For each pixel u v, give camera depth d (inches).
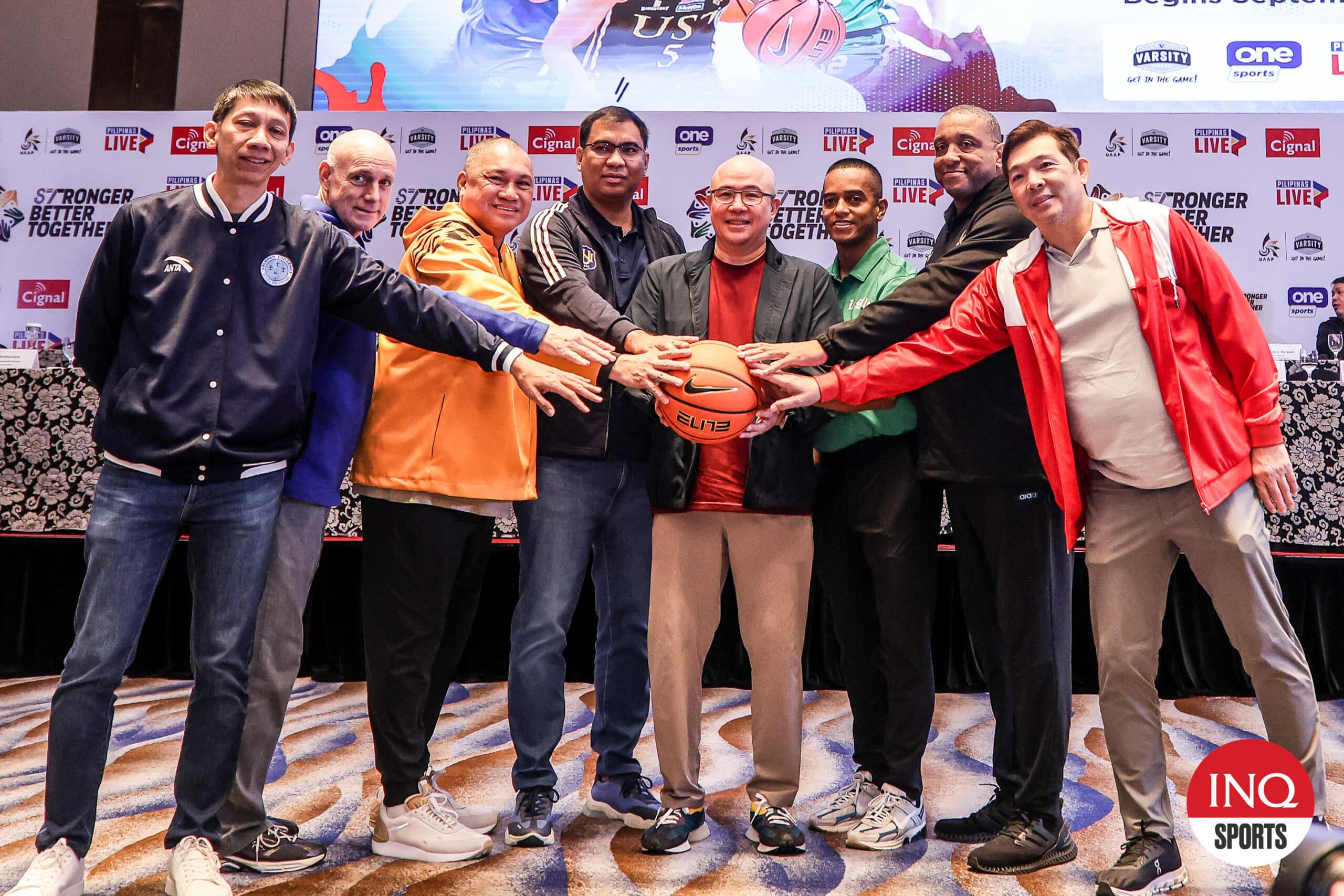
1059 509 85.0
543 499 93.4
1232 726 135.2
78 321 76.2
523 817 86.7
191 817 72.6
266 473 75.5
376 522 86.2
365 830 90.0
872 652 94.1
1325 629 153.0
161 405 71.8
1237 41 189.6
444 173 183.8
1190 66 190.2
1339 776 108.0
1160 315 76.4
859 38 196.2
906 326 88.5
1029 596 82.8
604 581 98.7
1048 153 78.5
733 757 118.3
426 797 84.0
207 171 185.0
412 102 200.2
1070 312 79.7
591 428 93.6
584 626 163.2
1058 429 79.1
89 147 185.2
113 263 74.4
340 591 163.8
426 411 86.2
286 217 78.3
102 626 71.0
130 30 206.4
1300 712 73.5
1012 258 82.9
